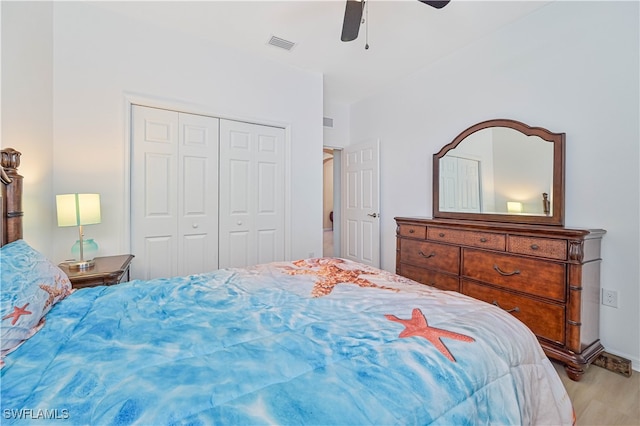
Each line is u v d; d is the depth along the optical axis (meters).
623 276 1.95
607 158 2.02
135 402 0.59
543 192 2.30
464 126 2.95
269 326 0.99
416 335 0.87
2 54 1.62
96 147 2.35
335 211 4.96
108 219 2.41
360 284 1.43
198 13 2.41
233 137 3.02
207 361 0.75
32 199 1.92
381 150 4.02
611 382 1.78
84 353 0.81
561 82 2.24
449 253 2.61
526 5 2.29
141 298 1.22
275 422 0.55
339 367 0.72
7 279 0.94
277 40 2.79
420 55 3.07
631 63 1.92
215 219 2.93
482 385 0.76
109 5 2.32
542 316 1.96
